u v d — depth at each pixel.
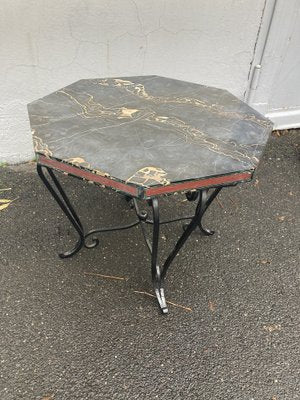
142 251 2.15
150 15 2.33
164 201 2.50
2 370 1.62
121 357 1.69
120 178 1.29
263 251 2.21
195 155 1.42
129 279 2.00
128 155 1.40
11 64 2.29
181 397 1.58
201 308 1.90
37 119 1.59
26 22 2.16
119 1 2.23
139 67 2.53
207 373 1.66
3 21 2.12
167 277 2.03
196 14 2.40
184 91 1.89
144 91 1.86
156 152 1.42
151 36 2.41
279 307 1.93
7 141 2.59
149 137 1.50
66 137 1.48
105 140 1.47
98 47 2.37
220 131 1.57
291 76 2.98
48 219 2.29
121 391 1.58
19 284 1.94
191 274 2.05
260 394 1.60
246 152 1.45
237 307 1.91
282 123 3.24
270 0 2.50
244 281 2.04
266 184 2.71
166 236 2.25
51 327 1.78
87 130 1.53
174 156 1.41
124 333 1.78
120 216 2.36
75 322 1.80
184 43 2.51
